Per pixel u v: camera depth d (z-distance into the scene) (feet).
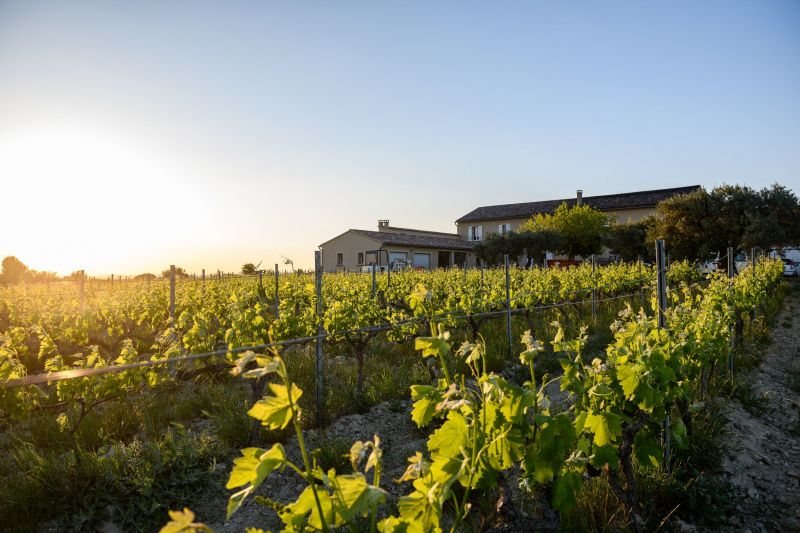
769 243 79.71
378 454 5.15
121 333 31.89
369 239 119.44
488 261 118.93
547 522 8.44
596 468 10.00
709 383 18.26
